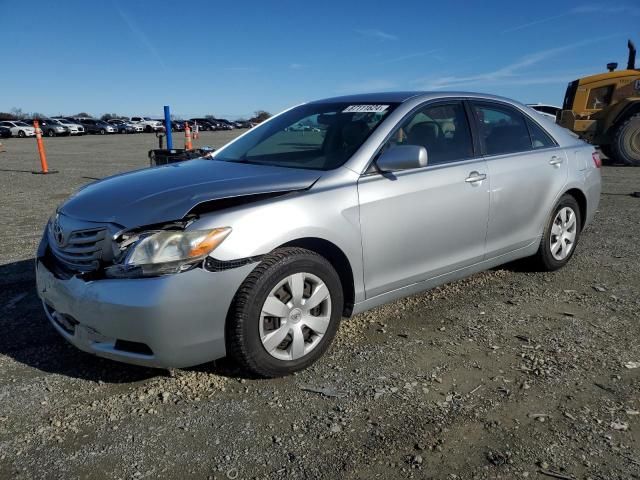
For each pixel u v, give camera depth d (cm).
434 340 359
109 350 284
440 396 292
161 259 271
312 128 396
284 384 305
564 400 286
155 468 238
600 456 242
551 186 464
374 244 340
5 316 402
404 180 357
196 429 264
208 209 288
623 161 1369
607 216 745
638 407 279
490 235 419
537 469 234
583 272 498
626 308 411
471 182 395
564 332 370
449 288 458
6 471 236
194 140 3347
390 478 229
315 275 313
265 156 392
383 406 282
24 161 1830
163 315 269
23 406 285
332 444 252
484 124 430
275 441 255
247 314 288
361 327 380
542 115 493
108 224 289
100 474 234
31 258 552
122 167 1565
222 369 321
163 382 307
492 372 317
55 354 343
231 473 234
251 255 286
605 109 1399
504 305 419
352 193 330
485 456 242
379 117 375
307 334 321
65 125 4953
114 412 280
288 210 302
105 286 275
